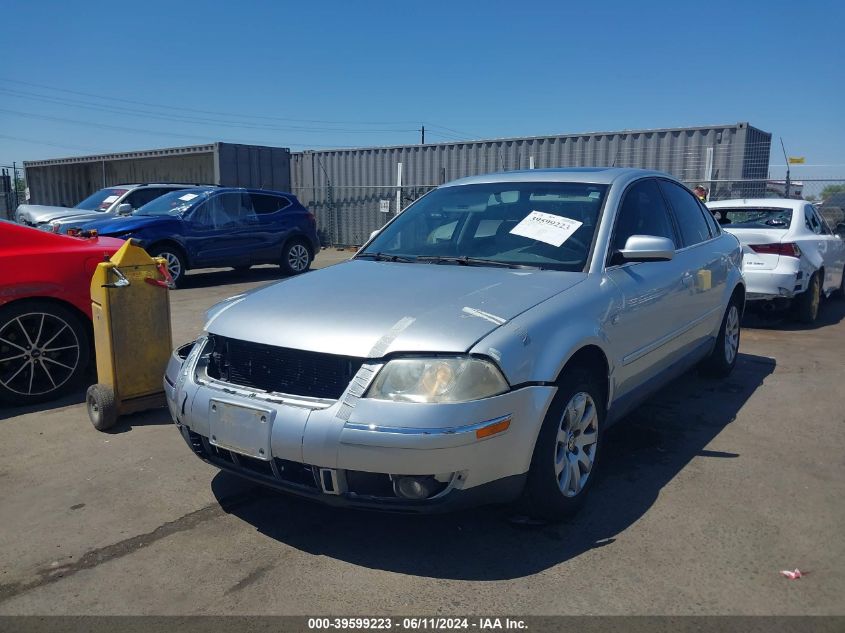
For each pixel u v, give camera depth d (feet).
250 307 11.64
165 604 9.40
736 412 17.07
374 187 64.64
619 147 50.08
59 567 10.30
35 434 15.56
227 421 10.46
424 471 9.38
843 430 15.80
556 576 9.93
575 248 13.06
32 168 96.37
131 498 12.50
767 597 9.39
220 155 63.00
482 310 10.61
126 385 15.83
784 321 29.58
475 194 15.56
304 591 9.67
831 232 32.09
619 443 15.02
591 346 11.63
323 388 10.05
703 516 11.68
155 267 16.06
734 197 45.75
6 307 16.75
